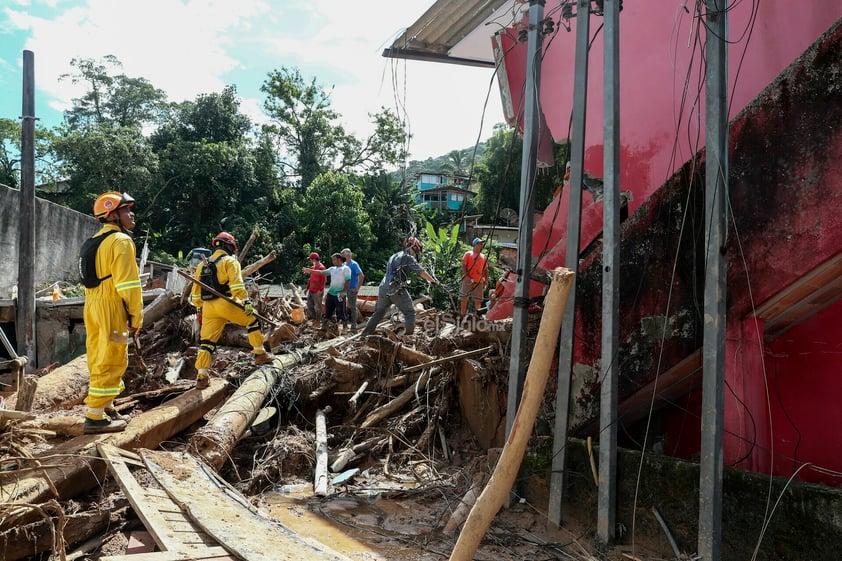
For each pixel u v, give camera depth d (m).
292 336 8.72
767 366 4.45
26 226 10.23
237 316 6.81
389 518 4.70
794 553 3.37
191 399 6.05
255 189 39.81
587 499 4.45
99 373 4.78
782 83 3.69
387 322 10.66
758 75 4.94
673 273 4.16
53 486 3.83
